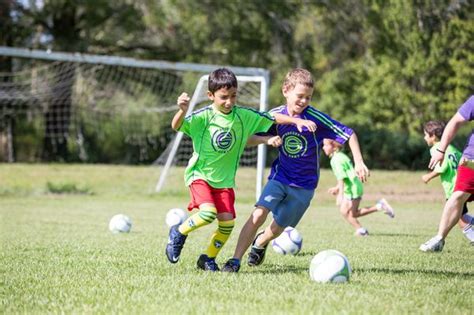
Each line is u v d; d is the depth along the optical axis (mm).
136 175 58812
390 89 68688
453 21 62469
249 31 74812
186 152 62250
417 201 45250
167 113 73625
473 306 10438
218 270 13875
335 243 20672
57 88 67000
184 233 13734
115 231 23562
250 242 13898
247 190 49094
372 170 67000
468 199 18656
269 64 77938
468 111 13672
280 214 14180
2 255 16469
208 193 13578
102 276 13016
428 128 21656
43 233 23141
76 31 75375
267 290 11477
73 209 35938
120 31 77125
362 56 76375
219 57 76312
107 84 71562
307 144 13898
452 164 21078
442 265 15344
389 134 69312
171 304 10344
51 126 73688
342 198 23938
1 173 58750
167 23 74438
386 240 21828
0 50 42375
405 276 13281
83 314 9766
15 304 10508
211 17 73125
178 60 75812
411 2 63375
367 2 68562
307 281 12422
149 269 13938
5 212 33438
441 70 64812
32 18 72750
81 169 63219
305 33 76250
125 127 75500
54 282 12367
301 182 13914
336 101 77250
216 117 13570
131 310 9984
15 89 68125
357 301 10508
